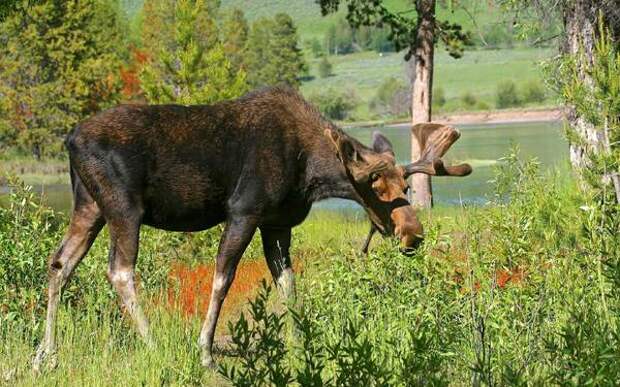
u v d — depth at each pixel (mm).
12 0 45344
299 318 10727
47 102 114188
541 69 25719
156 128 16766
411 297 14594
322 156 17531
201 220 17453
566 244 15570
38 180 102000
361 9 54344
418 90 52125
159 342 16359
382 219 17453
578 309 13117
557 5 31891
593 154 14547
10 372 15359
